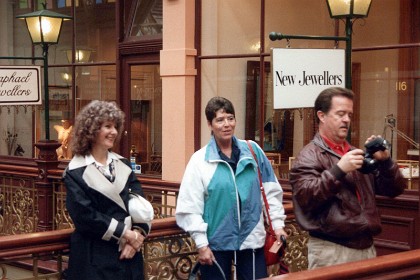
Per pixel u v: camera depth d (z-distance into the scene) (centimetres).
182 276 627
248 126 916
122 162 498
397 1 793
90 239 478
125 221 483
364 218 456
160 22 1012
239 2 922
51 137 1159
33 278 492
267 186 539
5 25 1236
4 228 1073
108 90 1080
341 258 460
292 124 865
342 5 629
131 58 1051
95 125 478
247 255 524
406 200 776
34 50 1188
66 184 475
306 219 465
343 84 622
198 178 516
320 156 464
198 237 511
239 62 924
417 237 772
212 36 952
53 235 490
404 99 790
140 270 495
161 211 905
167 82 978
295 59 595
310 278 371
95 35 1098
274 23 889
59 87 1148
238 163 520
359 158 438
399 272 412
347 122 465
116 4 1062
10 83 923
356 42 825
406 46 786
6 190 1095
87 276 474
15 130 1219
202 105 966
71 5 1128
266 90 897
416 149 780
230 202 514
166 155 983
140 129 1040
